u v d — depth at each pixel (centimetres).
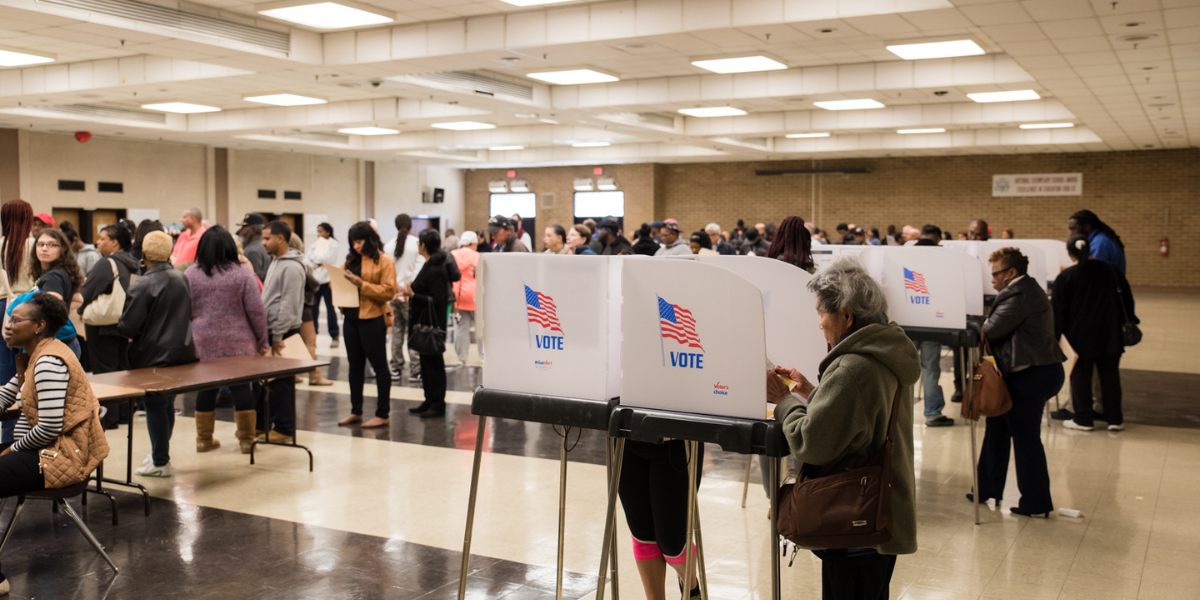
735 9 773
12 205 486
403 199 2344
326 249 969
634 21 809
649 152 2041
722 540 406
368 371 893
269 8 801
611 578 304
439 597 338
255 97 1272
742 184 2214
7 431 452
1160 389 790
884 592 246
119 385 431
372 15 829
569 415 256
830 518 223
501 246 944
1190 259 1850
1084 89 1057
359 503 459
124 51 958
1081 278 624
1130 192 1889
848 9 734
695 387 239
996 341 439
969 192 2020
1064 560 382
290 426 589
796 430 222
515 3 803
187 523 425
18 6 682
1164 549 396
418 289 670
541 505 455
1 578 336
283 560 376
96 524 423
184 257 755
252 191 1969
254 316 547
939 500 471
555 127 1725
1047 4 661
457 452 566
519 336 267
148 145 1766
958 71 1019
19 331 353
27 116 1369
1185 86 1032
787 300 306
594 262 252
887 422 226
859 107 1360
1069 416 671
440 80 1070
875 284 236
